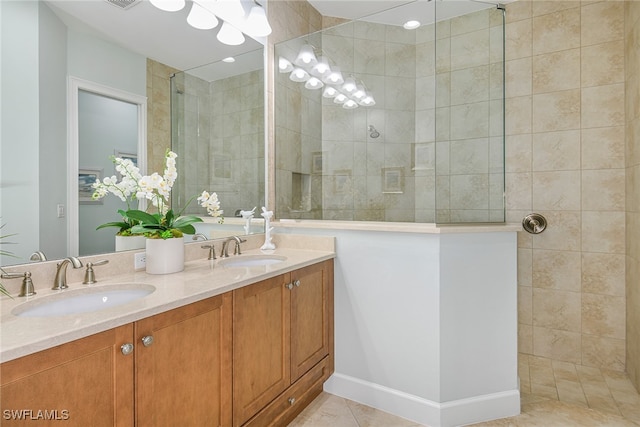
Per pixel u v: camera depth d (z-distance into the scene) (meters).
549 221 2.61
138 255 1.54
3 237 1.14
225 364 1.31
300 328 1.78
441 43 2.33
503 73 2.18
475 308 1.83
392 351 1.92
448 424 1.78
